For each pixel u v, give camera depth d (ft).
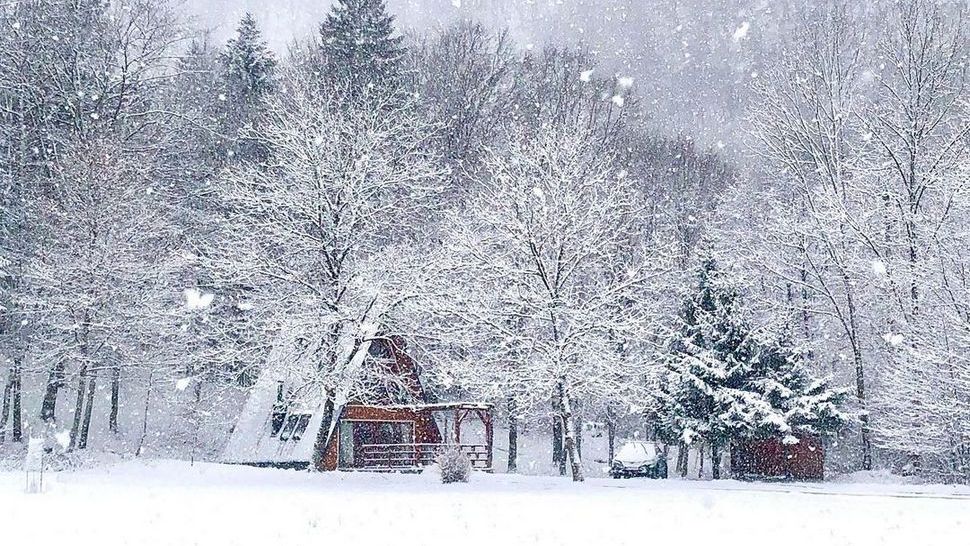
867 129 130.41
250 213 100.22
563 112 162.30
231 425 150.61
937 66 125.39
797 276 147.64
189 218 138.41
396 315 94.63
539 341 93.15
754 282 146.61
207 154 162.81
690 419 127.13
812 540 40.01
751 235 143.64
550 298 92.07
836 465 155.74
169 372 131.13
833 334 148.66
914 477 119.34
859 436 153.28
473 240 94.12
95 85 137.59
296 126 99.14
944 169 121.39
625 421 176.65
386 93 136.87
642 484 93.56
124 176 125.39
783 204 142.51
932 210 118.52
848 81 137.59
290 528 42.22
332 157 95.81
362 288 92.73
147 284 120.98
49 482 70.59
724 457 162.30
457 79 166.61
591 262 96.12
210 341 130.93
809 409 123.24
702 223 162.61
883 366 127.85
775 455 126.93
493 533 41.37
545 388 89.51
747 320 132.16
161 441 140.97
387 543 37.70
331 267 95.35
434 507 54.13
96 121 134.41
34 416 134.62
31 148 136.56
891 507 58.54
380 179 98.37
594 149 154.20
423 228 113.19
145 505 51.55
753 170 184.65
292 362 91.81
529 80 178.19
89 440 132.87
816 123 138.00
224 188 99.60
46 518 43.52
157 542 36.76
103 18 142.51
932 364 107.04
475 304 91.40
